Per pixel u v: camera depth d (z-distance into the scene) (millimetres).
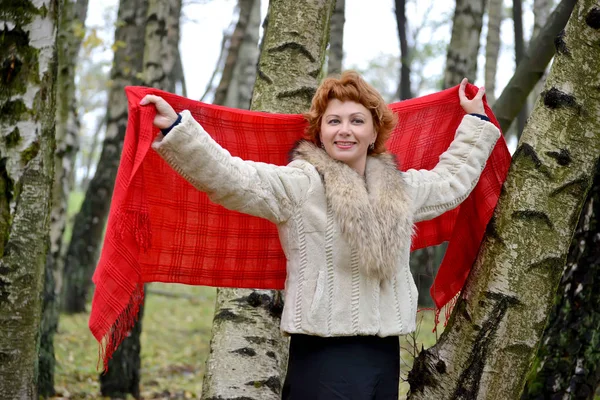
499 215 2871
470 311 2881
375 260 2596
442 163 3008
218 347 3701
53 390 6410
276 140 3115
